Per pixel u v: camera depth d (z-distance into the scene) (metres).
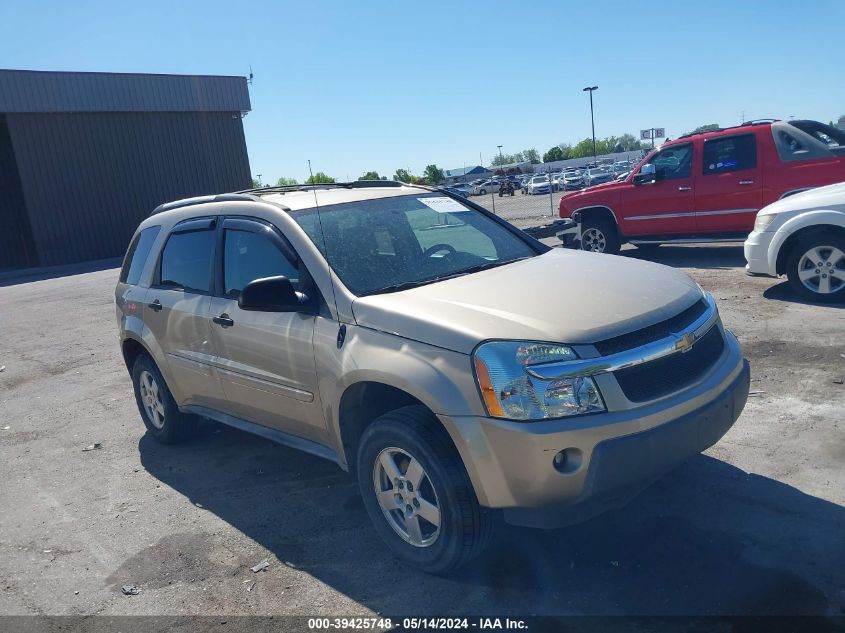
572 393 3.14
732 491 4.07
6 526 4.73
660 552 3.58
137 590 3.79
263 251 4.47
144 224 5.94
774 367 5.99
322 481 4.87
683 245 12.94
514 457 3.13
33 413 7.29
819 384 5.50
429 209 4.90
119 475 5.40
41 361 9.62
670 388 3.36
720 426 3.51
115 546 4.29
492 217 5.15
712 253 11.78
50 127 28.16
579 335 3.24
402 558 3.71
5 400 7.88
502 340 3.24
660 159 11.21
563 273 4.05
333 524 4.26
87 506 4.91
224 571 3.88
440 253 4.55
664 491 4.15
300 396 4.13
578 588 3.38
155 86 30.48
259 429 4.75
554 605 3.29
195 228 5.13
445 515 3.38
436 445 3.37
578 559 3.61
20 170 27.48
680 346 3.43
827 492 3.96
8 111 26.73
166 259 5.43
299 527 4.27
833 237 7.57
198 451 5.70
